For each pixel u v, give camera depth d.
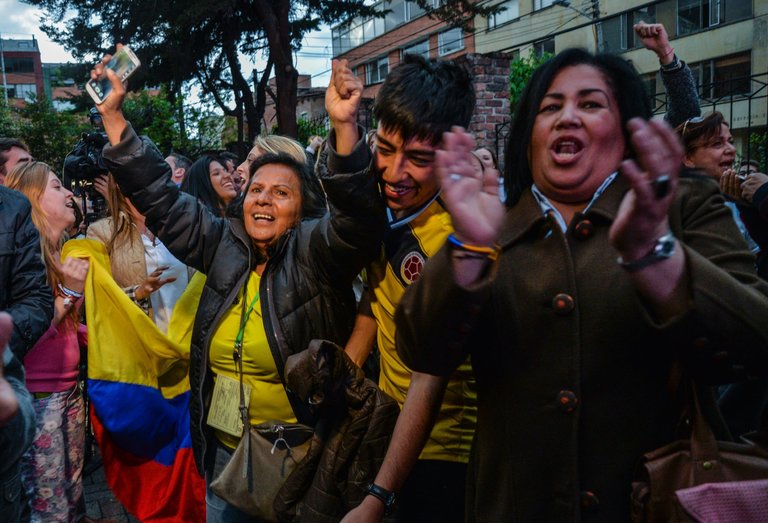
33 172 3.24
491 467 1.40
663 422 1.31
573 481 1.29
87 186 4.18
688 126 3.38
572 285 1.30
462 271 1.18
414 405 1.61
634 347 1.28
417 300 1.26
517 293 1.35
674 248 1.08
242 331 2.27
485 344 1.39
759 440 1.31
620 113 1.39
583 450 1.30
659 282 1.09
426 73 1.91
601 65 1.40
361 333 2.24
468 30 16.83
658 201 1.01
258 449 2.19
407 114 1.85
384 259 2.08
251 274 2.36
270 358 2.23
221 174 4.71
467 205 1.15
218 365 2.34
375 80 42.62
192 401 2.40
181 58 16.62
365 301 2.24
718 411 1.33
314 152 4.46
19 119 21.55
